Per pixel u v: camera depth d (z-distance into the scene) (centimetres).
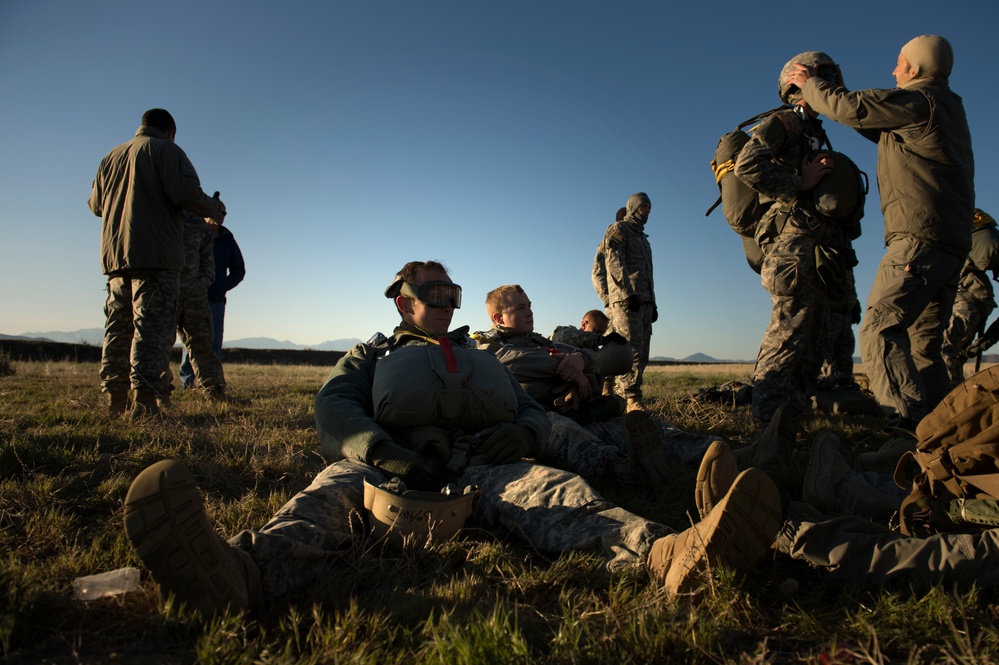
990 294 710
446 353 277
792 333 411
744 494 172
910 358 397
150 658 152
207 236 682
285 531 195
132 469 341
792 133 414
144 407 514
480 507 252
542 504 230
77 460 346
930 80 408
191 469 341
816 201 405
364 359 295
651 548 200
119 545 217
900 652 160
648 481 311
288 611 180
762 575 197
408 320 313
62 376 1027
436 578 202
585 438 342
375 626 164
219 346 804
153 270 515
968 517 212
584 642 160
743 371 1641
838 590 194
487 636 152
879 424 559
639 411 309
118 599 178
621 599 183
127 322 533
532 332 414
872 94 394
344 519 219
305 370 1445
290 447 399
